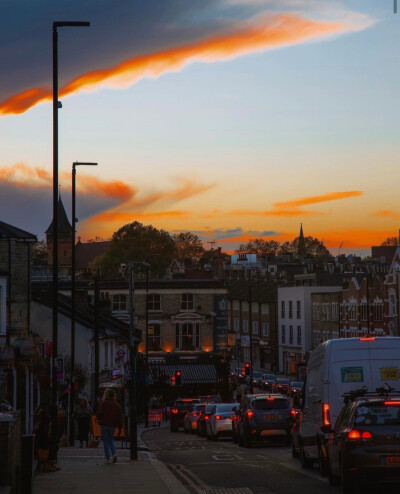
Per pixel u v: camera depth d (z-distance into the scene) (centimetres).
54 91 2628
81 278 10119
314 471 2153
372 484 1647
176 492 1636
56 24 2633
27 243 4069
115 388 6119
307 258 19912
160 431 5809
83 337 5866
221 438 4416
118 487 1722
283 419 3316
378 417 1580
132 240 16300
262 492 1667
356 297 10738
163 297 9525
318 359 2136
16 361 3356
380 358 2020
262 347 13975
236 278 17388
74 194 4069
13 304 3938
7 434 1285
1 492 1188
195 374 9206
